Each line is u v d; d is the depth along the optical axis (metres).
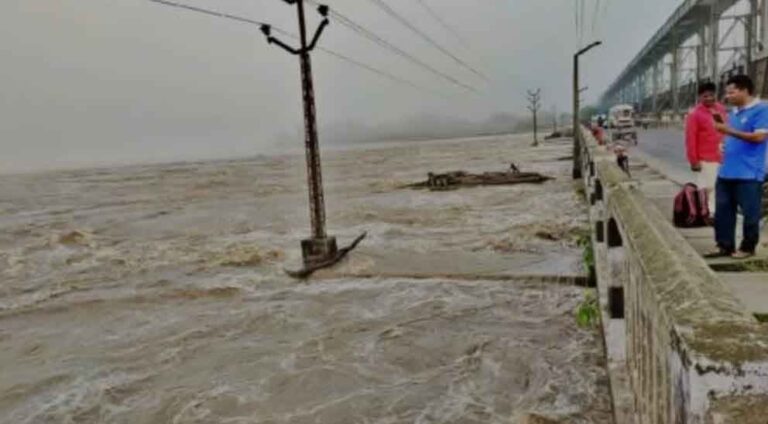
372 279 11.70
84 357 8.48
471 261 12.38
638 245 2.33
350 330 8.96
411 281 11.38
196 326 9.59
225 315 10.07
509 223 16.88
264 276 12.56
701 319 1.26
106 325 9.91
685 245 2.10
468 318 9.12
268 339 8.81
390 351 8.05
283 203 28.33
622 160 13.33
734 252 5.25
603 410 5.83
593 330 7.91
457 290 10.66
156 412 6.71
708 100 6.78
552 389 6.46
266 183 43.94
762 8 30.73
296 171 59.97
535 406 6.14
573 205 19.55
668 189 10.66
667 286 1.61
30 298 11.70
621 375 4.12
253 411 6.60
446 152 81.19
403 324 9.07
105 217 25.41
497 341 8.05
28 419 6.70
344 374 7.40
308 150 12.95
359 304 10.23
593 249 8.96
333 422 6.23
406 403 6.54
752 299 4.18
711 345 1.12
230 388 7.21
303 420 6.32
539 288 10.38
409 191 28.91
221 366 7.89
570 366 6.99
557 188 25.20
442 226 17.34
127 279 13.05
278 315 9.89
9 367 8.23
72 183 59.34
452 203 22.77
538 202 21.11
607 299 5.08
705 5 45.84
